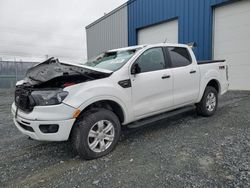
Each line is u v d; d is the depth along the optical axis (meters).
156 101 4.18
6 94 15.35
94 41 19.05
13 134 5.00
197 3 10.02
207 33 9.71
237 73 8.91
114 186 2.62
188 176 2.72
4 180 2.93
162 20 11.88
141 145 3.82
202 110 5.23
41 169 3.19
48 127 3.14
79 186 2.67
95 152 3.36
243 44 8.62
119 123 3.68
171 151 3.49
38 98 3.18
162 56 4.45
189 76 4.77
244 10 8.46
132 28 14.12
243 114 5.39
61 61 3.56
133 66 3.87
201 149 3.49
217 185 2.50
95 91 3.34
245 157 3.11
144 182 2.66
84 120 3.27
